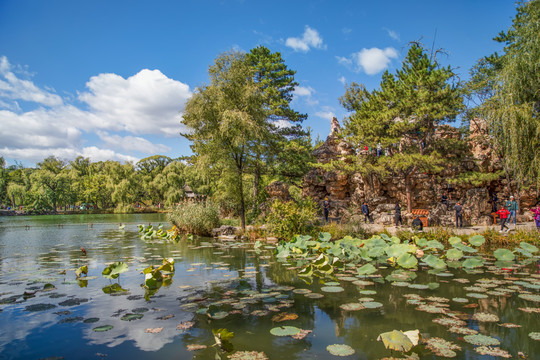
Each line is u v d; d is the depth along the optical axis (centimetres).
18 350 350
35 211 5938
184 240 1512
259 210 2364
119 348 354
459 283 620
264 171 2647
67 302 526
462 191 2122
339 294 556
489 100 1523
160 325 422
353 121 2425
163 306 501
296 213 1475
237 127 1734
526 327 397
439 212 1936
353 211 2345
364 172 2100
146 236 1655
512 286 586
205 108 1753
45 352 344
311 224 1522
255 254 1058
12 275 743
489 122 1435
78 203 7950
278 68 3011
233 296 553
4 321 439
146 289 607
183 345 361
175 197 5650
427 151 2122
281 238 1473
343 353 332
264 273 747
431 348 343
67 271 788
